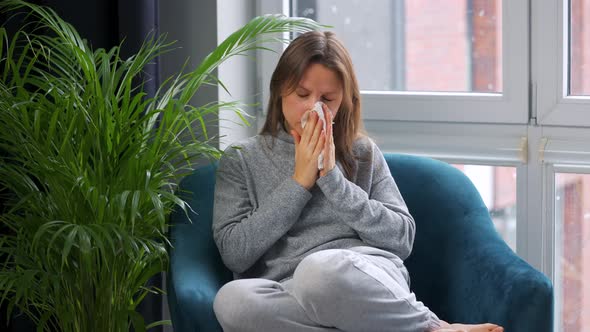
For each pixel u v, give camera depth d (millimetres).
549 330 1828
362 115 2613
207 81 2490
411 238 2061
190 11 2502
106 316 2059
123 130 1998
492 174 2547
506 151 2484
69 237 1816
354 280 1792
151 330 2488
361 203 2010
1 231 2348
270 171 2119
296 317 1804
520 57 2449
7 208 2324
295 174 2023
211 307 1849
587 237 2488
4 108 1948
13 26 2328
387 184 2143
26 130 1959
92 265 2027
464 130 2531
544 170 2463
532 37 2445
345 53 2086
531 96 2465
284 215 1991
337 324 1795
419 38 2600
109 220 1983
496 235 2074
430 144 2559
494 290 1903
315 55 2025
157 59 2412
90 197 1962
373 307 1797
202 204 2164
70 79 2096
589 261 2496
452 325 1857
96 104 1973
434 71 2596
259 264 2092
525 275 1845
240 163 2123
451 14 2559
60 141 1998
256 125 2695
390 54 2631
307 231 2076
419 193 2227
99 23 2375
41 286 2006
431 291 2168
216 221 2064
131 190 1981
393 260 2008
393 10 2613
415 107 2557
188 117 2307
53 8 2355
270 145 2135
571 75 2465
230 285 1843
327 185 2006
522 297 1818
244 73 2625
